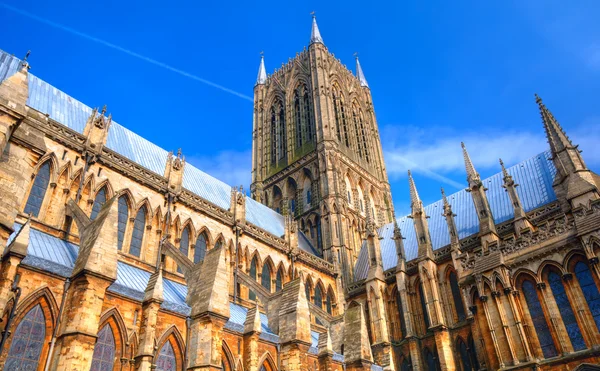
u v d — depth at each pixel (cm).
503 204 7219
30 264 3056
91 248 3178
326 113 10031
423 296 6969
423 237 7194
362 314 5500
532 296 4366
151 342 3438
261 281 6525
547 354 4091
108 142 5725
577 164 5253
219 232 6094
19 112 2520
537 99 6050
